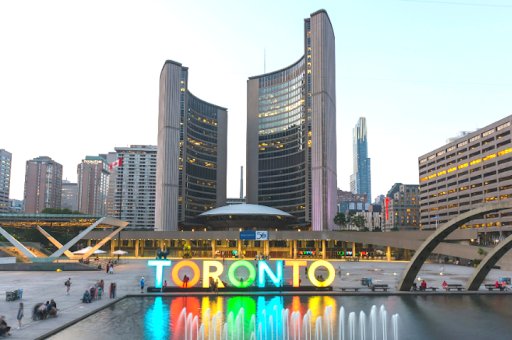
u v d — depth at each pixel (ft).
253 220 563.07
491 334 85.97
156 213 636.48
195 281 143.95
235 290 143.43
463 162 558.15
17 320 93.56
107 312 107.14
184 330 87.45
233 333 85.56
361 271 253.65
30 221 300.20
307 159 606.55
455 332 87.61
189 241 510.58
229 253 485.56
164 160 611.88
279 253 476.95
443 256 403.54
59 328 86.48
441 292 142.61
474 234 359.66
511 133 464.65
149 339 80.23
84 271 231.50
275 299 130.21
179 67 635.66
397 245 372.79
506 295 141.59
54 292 140.87
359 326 92.58
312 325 93.35
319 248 474.08
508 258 263.49
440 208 613.11
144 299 129.29
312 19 603.67
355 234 412.57
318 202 563.07
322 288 146.72
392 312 109.29
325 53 590.14
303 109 635.66
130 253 496.23
